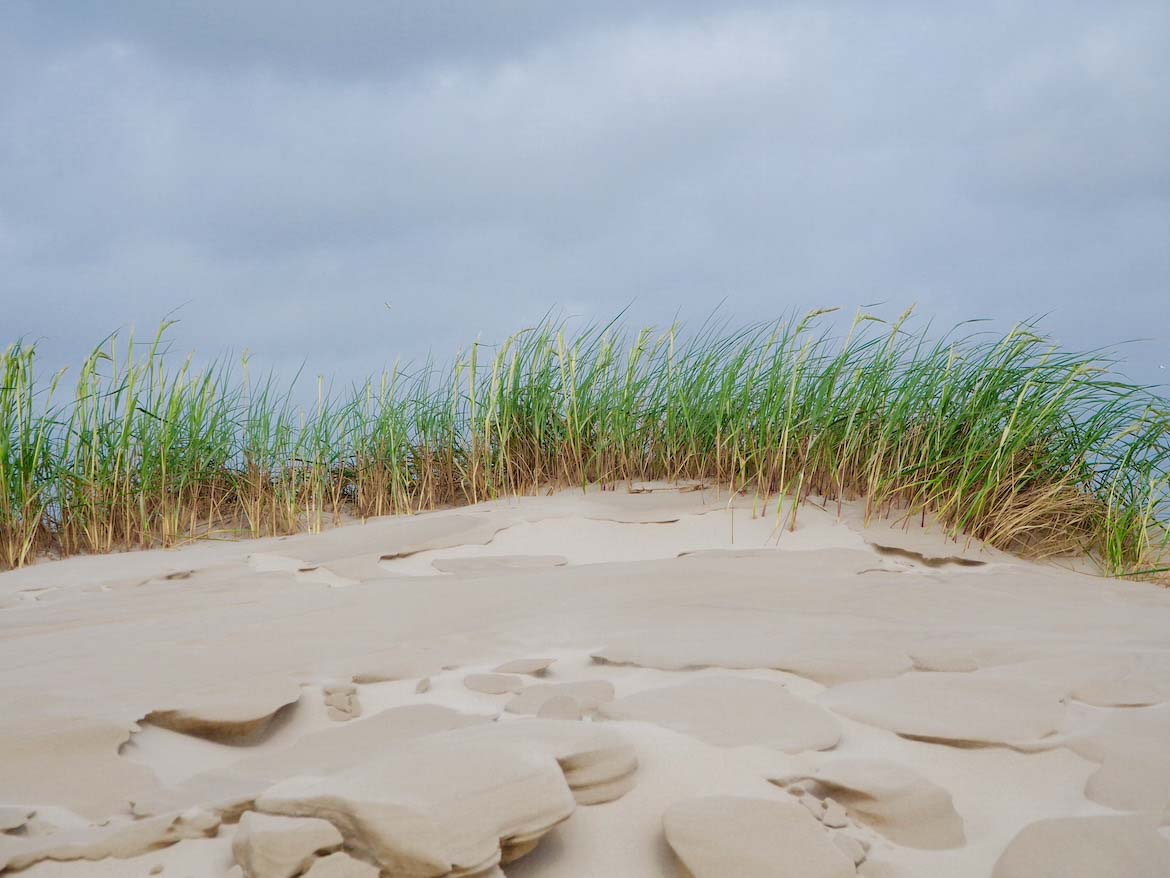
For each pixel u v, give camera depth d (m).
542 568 4.17
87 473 5.20
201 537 5.34
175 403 5.54
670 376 5.83
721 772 1.74
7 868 1.45
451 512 5.28
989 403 5.06
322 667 2.49
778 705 2.08
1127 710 2.13
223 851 1.51
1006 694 2.18
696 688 2.19
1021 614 3.13
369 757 1.88
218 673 2.41
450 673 2.48
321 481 6.03
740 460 5.34
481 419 6.02
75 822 1.63
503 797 1.47
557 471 5.86
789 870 1.43
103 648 2.65
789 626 2.88
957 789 1.79
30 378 5.08
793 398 5.34
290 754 1.92
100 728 1.92
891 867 1.51
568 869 1.50
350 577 3.96
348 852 1.40
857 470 5.17
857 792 1.66
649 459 5.84
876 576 3.68
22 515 4.86
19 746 1.85
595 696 2.22
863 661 2.44
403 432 6.17
